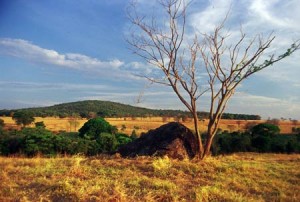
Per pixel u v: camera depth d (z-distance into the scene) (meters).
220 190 10.06
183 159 14.20
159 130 16.30
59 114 83.25
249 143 30.78
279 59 16.45
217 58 16.27
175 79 16.36
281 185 11.11
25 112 58.16
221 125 60.34
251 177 11.91
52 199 9.05
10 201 8.94
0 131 31.75
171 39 16.67
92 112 89.56
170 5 16.98
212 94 16.12
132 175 11.44
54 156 21.14
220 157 16.41
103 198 8.98
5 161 13.66
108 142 28.88
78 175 11.27
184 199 9.17
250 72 16.33
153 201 9.10
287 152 30.08
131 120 76.19
